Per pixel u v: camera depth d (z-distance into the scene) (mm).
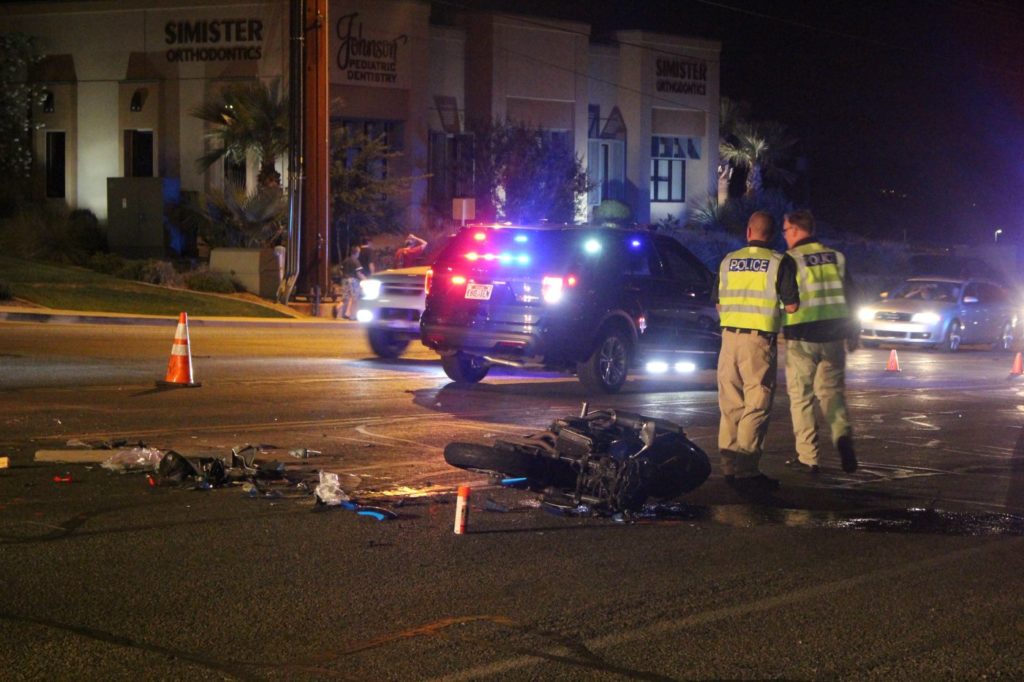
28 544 7711
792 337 10805
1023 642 6215
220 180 42906
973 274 51312
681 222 56875
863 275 49688
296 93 31750
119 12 44062
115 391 14688
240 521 8445
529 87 49719
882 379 20797
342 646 5953
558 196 47375
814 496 9938
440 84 47500
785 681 5590
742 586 7164
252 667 5637
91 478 9688
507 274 15852
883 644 6137
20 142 44156
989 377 21828
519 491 9680
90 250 41312
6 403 13469
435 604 6664
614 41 54812
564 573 7355
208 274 34781
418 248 31516
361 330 27453
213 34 42906
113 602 6566
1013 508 9609
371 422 13062
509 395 15891
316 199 32094
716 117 57844
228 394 14805
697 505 9484
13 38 42500
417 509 8984
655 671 5688
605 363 16297
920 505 9656
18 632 6039
